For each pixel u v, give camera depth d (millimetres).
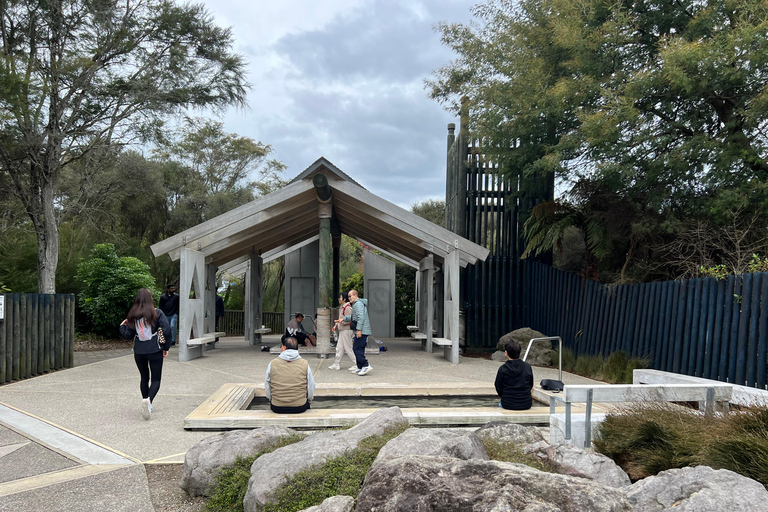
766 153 9828
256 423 5902
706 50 8727
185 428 5914
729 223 9734
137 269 16750
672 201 10969
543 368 11742
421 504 2625
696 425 4273
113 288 15797
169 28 15789
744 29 8398
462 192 16078
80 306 16281
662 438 4113
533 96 11812
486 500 2562
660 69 9578
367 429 4250
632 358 9648
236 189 30031
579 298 12227
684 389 5152
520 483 2689
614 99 10000
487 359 13352
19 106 12719
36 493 4105
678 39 9156
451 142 18281
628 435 4332
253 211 11898
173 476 4547
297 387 6164
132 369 10633
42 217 14797
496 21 14625
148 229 22609
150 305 6660
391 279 20422
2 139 13430
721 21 9883
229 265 16984
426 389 7879
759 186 9016
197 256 12852
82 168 17438
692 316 8406
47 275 14578
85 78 14445
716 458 3602
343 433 4215
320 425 5906
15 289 16000
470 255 13156
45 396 7832
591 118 9844
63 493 4113
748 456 3514
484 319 15555
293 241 18469
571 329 12531
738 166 9977
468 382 8547
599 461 3750
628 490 3229
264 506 3420
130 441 5535
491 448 4176
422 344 16156
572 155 11922
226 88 17000
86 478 4445
